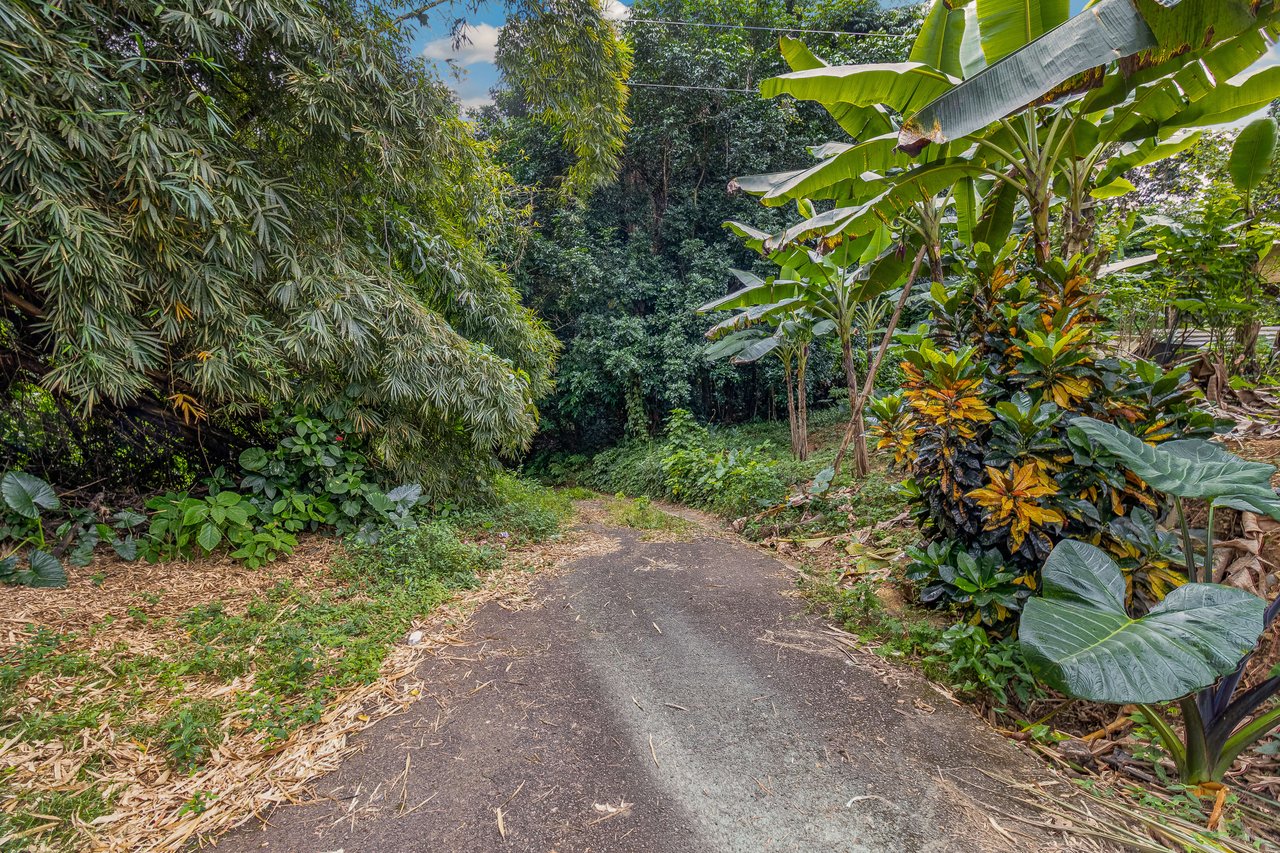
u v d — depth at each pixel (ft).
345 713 7.22
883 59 32.17
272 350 11.70
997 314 9.83
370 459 15.38
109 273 9.39
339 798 5.73
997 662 7.63
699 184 38.34
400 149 13.93
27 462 12.26
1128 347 19.48
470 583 11.93
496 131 38.22
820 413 36.65
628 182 38.50
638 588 12.14
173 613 9.64
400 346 13.87
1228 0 7.97
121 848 5.03
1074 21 8.48
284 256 12.21
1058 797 5.74
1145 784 6.16
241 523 11.83
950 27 11.37
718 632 9.79
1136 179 24.00
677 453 27.58
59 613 9.02
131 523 11.75
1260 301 14.35
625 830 5.32
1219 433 8.42
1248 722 6.55
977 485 8.59
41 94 8.95
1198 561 8.83
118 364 9.64
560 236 36.63
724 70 32.40
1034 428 8.26
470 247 20.24
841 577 11.85
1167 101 10.73
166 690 7.43
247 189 11.21
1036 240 11.18
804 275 20.80
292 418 13.58
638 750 6.54
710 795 5.79
